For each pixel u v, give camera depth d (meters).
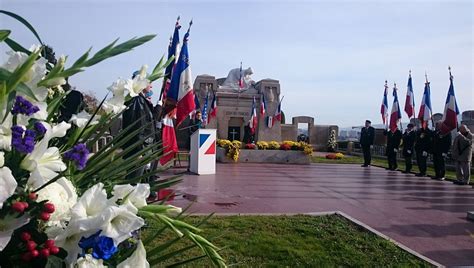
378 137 28.25
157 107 6.16
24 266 1.22
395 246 5.20
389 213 7.89
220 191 9.47
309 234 5.45
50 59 1.62
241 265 4.28
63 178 1.37
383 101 23.03
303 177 13.46
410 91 20.56
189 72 6.40
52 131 1.34
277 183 11.51
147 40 1.42
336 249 4.94
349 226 5.94
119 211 1.25
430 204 9.11
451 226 6.95
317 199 9.08
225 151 18.20
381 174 15.65
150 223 2.12
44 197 1.25
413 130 16.58
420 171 15.63
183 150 21.02
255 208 7.58
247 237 5.16
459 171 13.12
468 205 9.10
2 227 1.17
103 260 1.42
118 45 1.39
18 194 1.22
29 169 1.26
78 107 2.10
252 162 18.67
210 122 27.52
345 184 12.11
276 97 28.34
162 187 2.07
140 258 1.50
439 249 5.57
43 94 1.34
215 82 28.00
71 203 1.31
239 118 28.33
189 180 11.16
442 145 14.45
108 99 1.79
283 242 5.03
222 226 5.61
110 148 1.87
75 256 1.24
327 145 32.62
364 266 4.50
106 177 1.81
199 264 4.00
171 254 1.84
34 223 1.24
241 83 28.56
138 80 1.83
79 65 1.34
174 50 6.35
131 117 5.07
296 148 19.28
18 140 1.19
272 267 4.31
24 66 1.14
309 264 4.45
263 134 28.02
